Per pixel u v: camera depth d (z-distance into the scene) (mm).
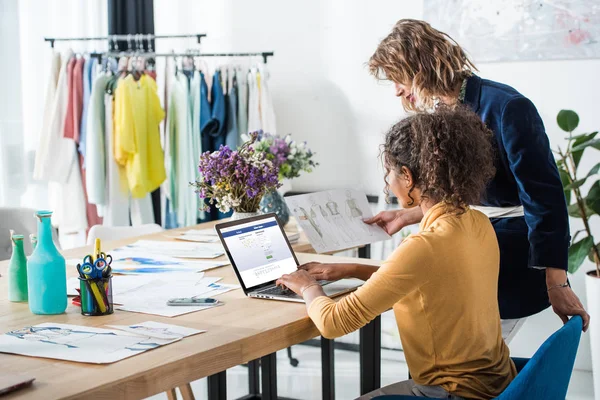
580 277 3793
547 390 1528
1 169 4102
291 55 4543
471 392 1656
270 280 2086
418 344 1702
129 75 4148
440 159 1628
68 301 1951
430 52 2078
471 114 1715
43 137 4184
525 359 2025
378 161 4355
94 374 1360
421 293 1643
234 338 1601
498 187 2141
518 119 2031
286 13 4531
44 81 4324
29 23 4234
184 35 4445
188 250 2680
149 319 1770
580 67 3703
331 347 2320
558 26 3707
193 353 1487
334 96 4445
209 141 4430
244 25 4656
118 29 4527
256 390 3326
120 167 4227
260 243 2123
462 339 1650
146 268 2363
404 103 2213
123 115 4074
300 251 2820
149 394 1393
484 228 1729
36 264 1805
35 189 4316
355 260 2508
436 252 1612
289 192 4582
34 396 1253
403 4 4176
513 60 3824
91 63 4242
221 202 2734
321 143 4508
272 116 4406
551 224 1986
